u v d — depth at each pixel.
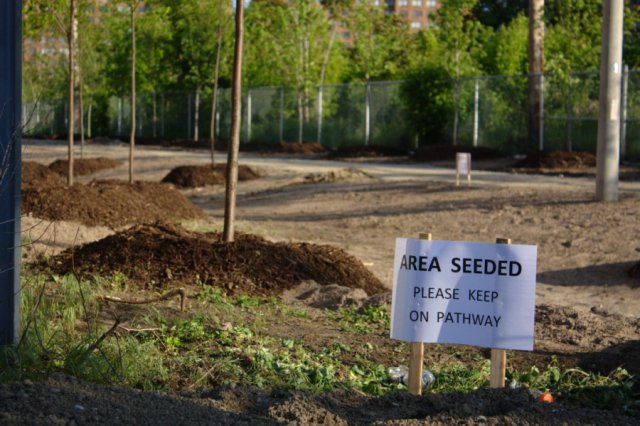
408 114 33.72
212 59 42.56
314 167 27.94
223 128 43.38
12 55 5.44
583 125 27.62
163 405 4.45
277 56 41.28
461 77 32.31
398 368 6.17
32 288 7.27
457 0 32.41
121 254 9.45
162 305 7.95
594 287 11.27
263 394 5.04
